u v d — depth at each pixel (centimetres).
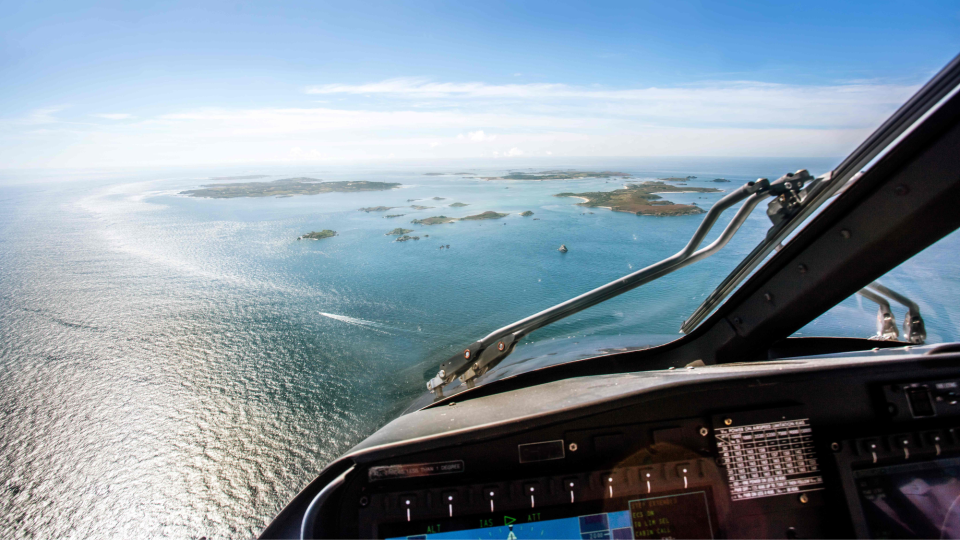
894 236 221
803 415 223
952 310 548
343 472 218
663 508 213
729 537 212
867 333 448
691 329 363
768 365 250
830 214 239
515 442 220
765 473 217
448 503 210
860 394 228
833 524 215
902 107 183
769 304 302
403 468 218
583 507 211
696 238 252
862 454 214
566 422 221
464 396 332
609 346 474
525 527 210
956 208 198
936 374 232
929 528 208
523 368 438
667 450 220
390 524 211
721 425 219
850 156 205
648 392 216
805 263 267
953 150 186
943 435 214
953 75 163
